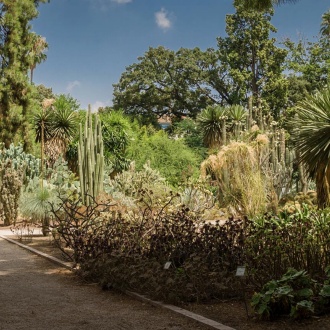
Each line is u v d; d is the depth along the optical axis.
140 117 42.31
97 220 9.45
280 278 5.25
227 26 40.69
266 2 7.97
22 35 29.45
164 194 13.90
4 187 15.73
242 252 6.10
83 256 7.41
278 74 40.22
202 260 5.95
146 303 5.63
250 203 13.60
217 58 43.44
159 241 7.00
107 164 26.42
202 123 26.88
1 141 28.31
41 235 12.72
